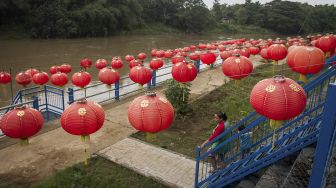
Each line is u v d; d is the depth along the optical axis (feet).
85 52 134.21
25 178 25.63
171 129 36.47
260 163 19.39
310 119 21.84
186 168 26.99
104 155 29.12
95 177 25.46
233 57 36.65
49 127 35.55
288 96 17.17
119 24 221.25
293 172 18.74
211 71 69.67
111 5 216.13
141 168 26.89
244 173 20.12
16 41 158.81
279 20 253.44
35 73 46.19
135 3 229.86
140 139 33.01
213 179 22.43
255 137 25.12
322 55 30.96
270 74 65.41
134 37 215.72
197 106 44.19
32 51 129.80
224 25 286.25
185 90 41.01
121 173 26.23
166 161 28.17
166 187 24.43
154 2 258.37
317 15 203.72
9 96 63.16
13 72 87.15
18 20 176.86
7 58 110.32
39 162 28.07
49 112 42.06
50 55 120.98
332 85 13.57
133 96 49.83
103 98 56.49
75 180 24.97
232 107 43.06
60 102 45.88
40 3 179.83
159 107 20.13
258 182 20.25
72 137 33.12
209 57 54.29
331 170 15.94
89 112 21.97
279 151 18.60
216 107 44.24
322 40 48.42
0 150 29.89
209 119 39.81
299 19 242.37
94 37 197.88
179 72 36.99
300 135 20.75
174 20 265.75
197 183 22.61
